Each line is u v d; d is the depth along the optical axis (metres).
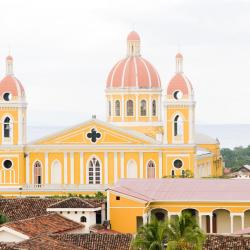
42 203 187.38
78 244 154.25
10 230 159.12
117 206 188.62
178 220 139.62
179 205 193.50
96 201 190.12
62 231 167.75
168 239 139.38
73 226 173.62
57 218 175.25
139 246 139.25
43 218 172.00
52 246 147.50
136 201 188.25
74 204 182.12
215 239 150.50
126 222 188.38
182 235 138.75
